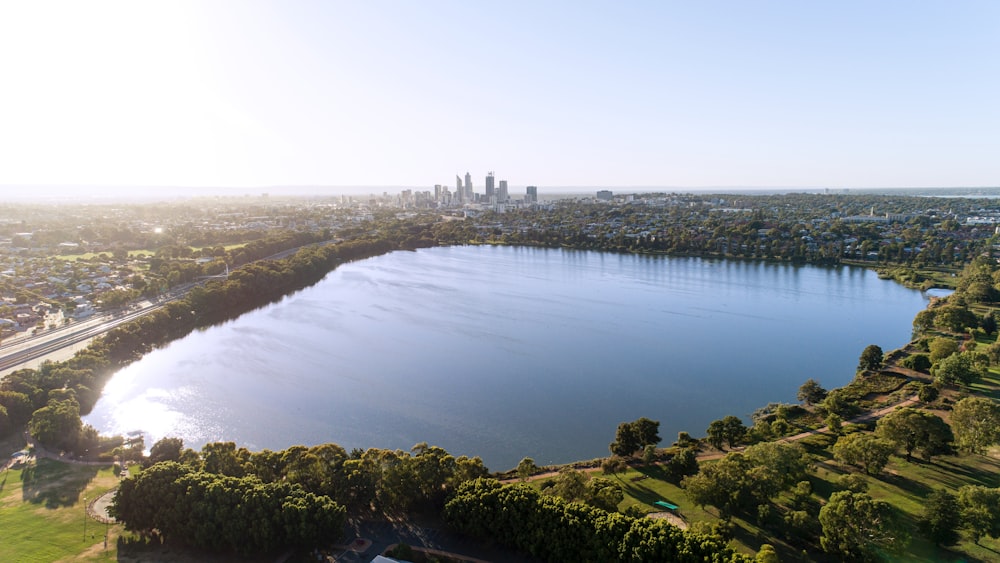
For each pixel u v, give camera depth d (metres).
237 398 187.00
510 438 161.62
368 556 100.81
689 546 88.31
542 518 98.88
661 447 154.38
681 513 112.00
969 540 99.69
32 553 101.19
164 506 104.31
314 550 102.06
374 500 114.75
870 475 124.31
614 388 198.00
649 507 115.38
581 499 108.88
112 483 127.75
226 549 101.94
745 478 110.00
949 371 169.88
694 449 144.25
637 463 138.38
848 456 124.31
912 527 102.62
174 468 111.69
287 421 170.75
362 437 161.75
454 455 151.50
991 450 135.00
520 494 104.06
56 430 142.75
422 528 109.50
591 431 166.00
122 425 167.00
